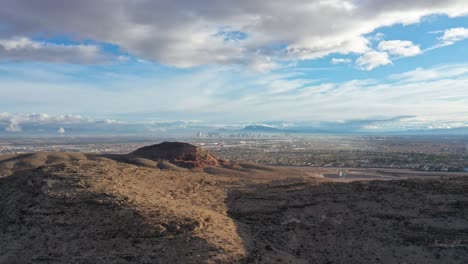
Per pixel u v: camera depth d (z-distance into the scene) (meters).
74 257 26.56
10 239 29.00
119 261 25.95
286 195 42.03
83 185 36.12
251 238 31.19
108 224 29.73
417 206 36.59
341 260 29.86
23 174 41.97
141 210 31.19
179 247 27.25
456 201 36.41
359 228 34.09
